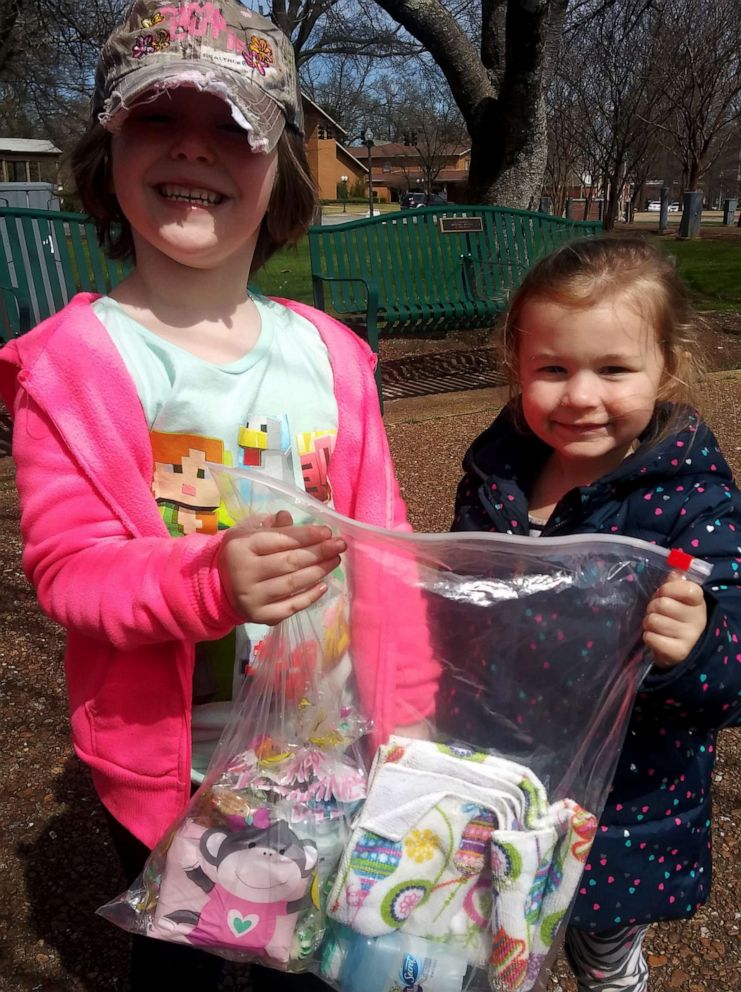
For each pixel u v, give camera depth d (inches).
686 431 50.1
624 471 48.8
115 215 54.5
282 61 49.4
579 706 43.3
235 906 43.6
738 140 1395.2
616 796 49.7
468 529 57.5
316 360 55.4
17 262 197.0
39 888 76.0
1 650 109.6
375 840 42.7
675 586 41.7
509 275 247.8
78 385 46.0
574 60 725.9
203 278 50.4
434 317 240.8
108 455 45.9
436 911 42.6
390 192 1951.3
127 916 46.8
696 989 66.7
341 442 54.8
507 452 56.6
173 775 47.4
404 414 216.5
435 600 43.6
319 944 44.9
